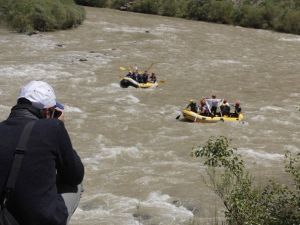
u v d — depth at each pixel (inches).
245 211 262.5
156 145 665.0
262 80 1109.7
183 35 1625.2
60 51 1270.9
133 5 2186.3
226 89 1016.2
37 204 114.8
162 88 994.1
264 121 808.3
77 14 1636.3
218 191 352.8
